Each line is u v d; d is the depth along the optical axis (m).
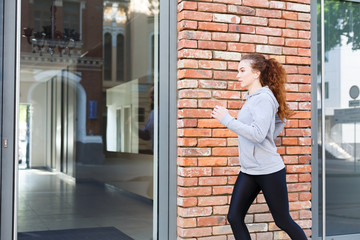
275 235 4.32
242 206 3.37
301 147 4.48
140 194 4.17
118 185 4.11
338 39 5.04
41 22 3.90
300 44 4.50
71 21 4.02
